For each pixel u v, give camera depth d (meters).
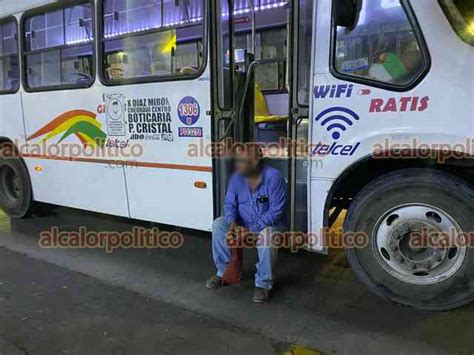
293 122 3.22
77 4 4.36
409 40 2.77
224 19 3.62
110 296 3.45
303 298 3.34
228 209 3.39
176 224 3.99
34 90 4.92
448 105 2.69
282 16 4.45
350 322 2.97
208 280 3.61
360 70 2.93
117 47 4.12
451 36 2.66
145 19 3.92
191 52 3.67
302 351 2.64
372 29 2.87
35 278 3.82
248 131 3.96
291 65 3.17
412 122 2.80
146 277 3.81
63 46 4.58
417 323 2.93
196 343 2.77
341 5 2.83
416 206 2.92
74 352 2.70
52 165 4.94
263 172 3.29
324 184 3.16
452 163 2.81
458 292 2.90
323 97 3.07
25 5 4.85
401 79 2.81
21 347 2.76
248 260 4.11
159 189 4.04
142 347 2.74
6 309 3.25
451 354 2.59
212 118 3.60
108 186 4.43
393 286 3.07
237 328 2.93
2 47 5.29
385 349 2.66
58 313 3.18
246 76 3.83
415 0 2.73
